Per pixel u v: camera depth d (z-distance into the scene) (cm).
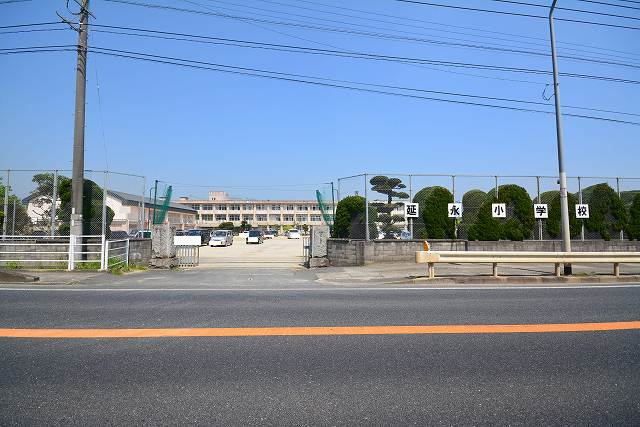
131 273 1498
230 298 940
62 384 439
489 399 408
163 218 2128
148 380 451
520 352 549
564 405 395
